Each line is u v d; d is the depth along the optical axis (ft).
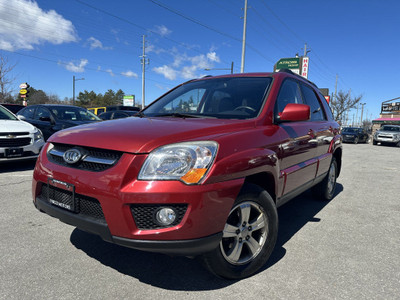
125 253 8.66
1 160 18.71
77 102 278.26
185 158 6.05
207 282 7.27
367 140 88.74
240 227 7.13
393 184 20.31
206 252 6.31
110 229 6.19
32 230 10.14
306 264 8.34
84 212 6.76
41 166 7.77
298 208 13.82
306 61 80.48
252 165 7.02
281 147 8.59
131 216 6.02
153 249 5.99
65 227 10.48
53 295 6.59
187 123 7.68
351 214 13.11
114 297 6.57
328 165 13.56
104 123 8.45
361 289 7.16
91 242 9.32
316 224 11.70
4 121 20.39
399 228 11.51
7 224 10.62
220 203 6.25
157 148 6.22
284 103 10.00
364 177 22.90
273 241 7.91
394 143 74.28
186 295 6.71
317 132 11.66
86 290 6.81
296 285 7.24
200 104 10.07
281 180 8.61
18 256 8.32
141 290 6.87
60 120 25.86
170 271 7.73
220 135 6.92
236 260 7.17
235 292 6.88
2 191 14.79
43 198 7.82
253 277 7.57
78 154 6.86
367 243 9.96
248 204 7.23
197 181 5.98
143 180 5.98
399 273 7.99
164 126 7.32
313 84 13.80
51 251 8.67
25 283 7.02
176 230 5.90
